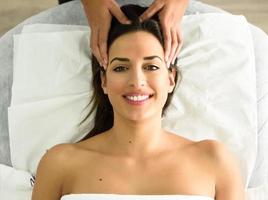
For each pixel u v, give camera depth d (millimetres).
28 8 2240
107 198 1292
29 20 1623
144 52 1292
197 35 1562
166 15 1360
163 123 1544
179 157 1388
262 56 1615
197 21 1572
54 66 1549
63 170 1385
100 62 1382
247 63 1562
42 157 1417
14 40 1578
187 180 1353
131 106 1302
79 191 1353
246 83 1551
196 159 1389
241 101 1543
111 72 1319
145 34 1309
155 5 1350
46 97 1540
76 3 1612
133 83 1278
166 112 1542
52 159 1395
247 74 1557
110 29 1340
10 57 1591
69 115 1533
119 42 1307
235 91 1548
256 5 2244
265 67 1606
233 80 1549
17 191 1522
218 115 1535
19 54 1560
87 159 1390
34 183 1438
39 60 1554
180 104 1545
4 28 2213
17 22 2219
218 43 1562
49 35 1566
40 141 1531
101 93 1500
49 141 1533
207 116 1534
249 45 1585
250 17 2229
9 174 1525
